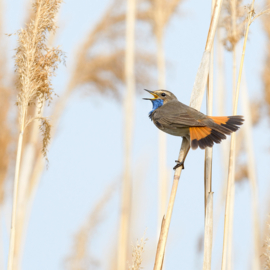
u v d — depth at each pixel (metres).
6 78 11.94
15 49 7.95
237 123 8.85
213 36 8.65
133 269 6.92
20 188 11.47
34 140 11.77
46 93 8.02
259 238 11.01
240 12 9.53
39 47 7.93
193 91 8.82
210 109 9.09
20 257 11.20
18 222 11.28
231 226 9.78
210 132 8.59
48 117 8.29
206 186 8.41
